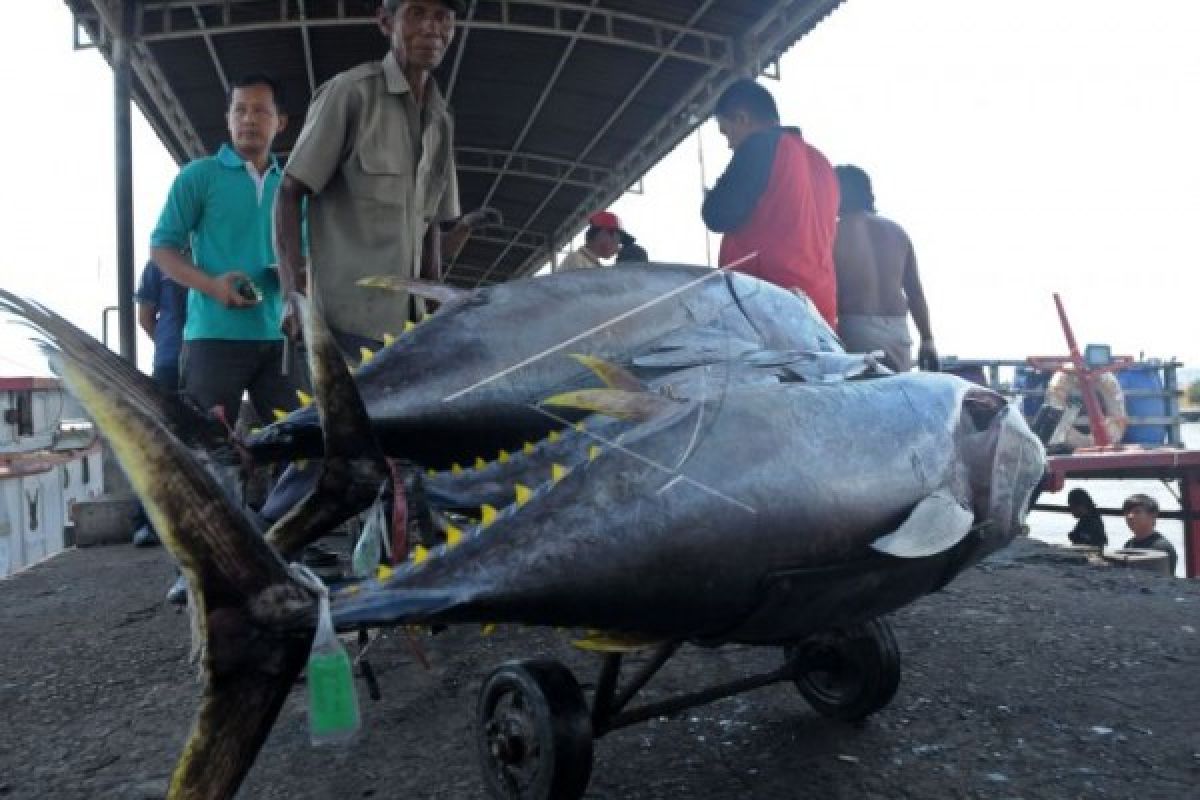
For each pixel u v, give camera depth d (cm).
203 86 1139
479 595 167
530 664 203
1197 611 380
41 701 294
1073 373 904
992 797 209
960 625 361
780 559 182
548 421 264
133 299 795
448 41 342
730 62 1068
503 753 202
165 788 226
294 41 1059
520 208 1817
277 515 257
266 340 441
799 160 389
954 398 225
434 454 264
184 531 141
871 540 192
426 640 358
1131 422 952
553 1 1008
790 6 977
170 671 324
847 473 192
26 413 939
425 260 388
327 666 141
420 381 256
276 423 244
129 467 136
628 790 217
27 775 235
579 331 269
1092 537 818
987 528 221
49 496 913
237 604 146
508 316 269
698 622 184
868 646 242
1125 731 248
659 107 1278
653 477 180
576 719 194
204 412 217
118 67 846
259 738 147
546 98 1259
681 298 281
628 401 198
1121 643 332
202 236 431
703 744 245
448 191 392
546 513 178
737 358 248
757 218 391
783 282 388
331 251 339
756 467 184
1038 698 275
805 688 261
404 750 246
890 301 532
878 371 256
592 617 178
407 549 213
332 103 328
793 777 222
